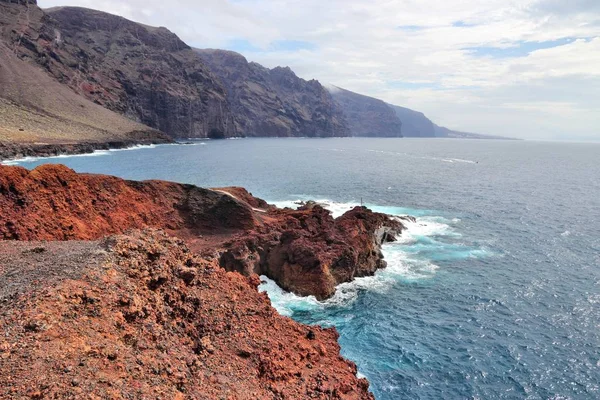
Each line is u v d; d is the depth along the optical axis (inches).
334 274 1624.0
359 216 2106.3
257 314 885.2
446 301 1502.2
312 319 1370.6
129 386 483.2
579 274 1742.1
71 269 675.4
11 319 525.3
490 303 1485.0
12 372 442.6
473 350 1192.2
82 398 426.6
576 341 1239.5
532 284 1643.7
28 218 1414.9
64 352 491.5
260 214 2130.9
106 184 1779.0
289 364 767.7
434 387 1037.8
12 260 808.9
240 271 1576.0
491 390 1029.8
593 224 2559.1
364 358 1152.2
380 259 1851.6
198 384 587.2
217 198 1956.2
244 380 665.0
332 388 735.7
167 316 711.1
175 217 1889.8
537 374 1088.8
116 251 756.6
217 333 765.3
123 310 621.6
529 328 1312.7
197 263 940.6
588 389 1033.5
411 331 1295.5
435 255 1980.8
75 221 1549.0
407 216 2586.1
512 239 2240.4
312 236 1760.6
